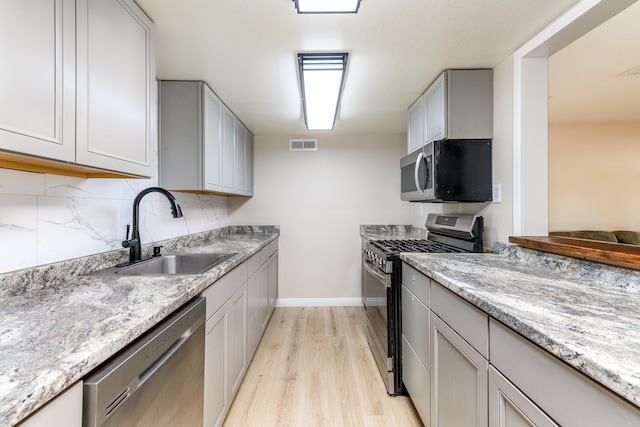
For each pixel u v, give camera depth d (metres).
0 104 0.70
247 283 2.00
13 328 0.70
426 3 1.25
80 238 1.32
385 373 1.93
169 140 1.98
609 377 0.50
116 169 1.12
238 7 1.27
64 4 0.88
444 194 1.87
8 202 1.00
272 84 2.05
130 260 1.56
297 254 3.56
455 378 1.13
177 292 1.01
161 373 0.85
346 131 3.38
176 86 1.99
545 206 1.61
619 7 1.19
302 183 3.55
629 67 2.25
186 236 2.31
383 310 1.98
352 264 3.56
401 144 3.54
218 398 1.41
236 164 2.75
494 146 1.85
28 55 0.77
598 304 0.83
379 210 3.55
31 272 1.04
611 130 3.93
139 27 1.26
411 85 2.11
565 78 2.46
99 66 1.03
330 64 1.73
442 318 1.23
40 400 0.48
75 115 0.92
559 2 1.26
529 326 0.68
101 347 0.62
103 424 0.62
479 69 1.86
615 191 3.94
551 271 1.27
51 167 1.10
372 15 1.33
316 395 1.84
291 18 1.34
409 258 1.63
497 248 1.75
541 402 0.68
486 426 0.91
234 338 1.68
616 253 1.01
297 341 2.60
